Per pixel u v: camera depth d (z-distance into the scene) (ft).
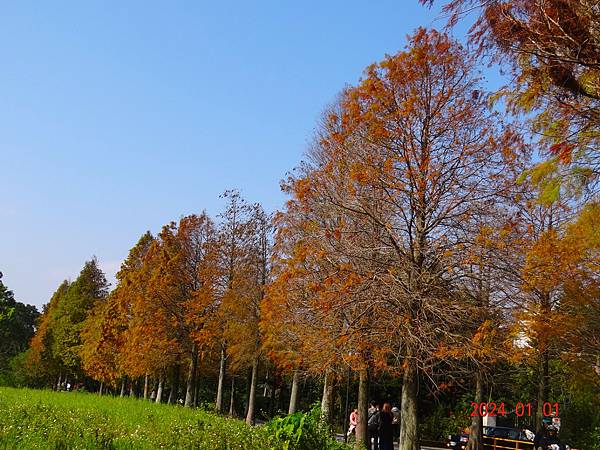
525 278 49.29
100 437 39.27
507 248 48.80
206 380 175.11
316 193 56.08
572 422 80.18
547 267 49.14
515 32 24.25
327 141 59.57
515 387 76.74
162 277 116.16
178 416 62.08
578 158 25.81
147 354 113.80
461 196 49.55
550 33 23.58
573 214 45.01
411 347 48.14
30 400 74.79
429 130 50.96
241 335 96.17
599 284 50.03
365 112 52.75
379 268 49.83
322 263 54.49
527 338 52.49
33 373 207.51
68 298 193.06
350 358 49.57
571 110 25.93
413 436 48.78
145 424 51.52
